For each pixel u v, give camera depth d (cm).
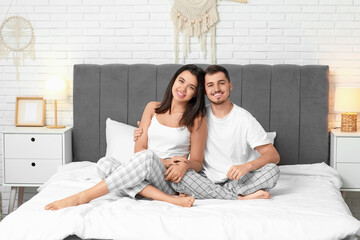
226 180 284
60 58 392
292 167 342
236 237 221
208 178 285
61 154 363
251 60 384
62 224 224
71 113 396
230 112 291
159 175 262
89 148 379
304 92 367
